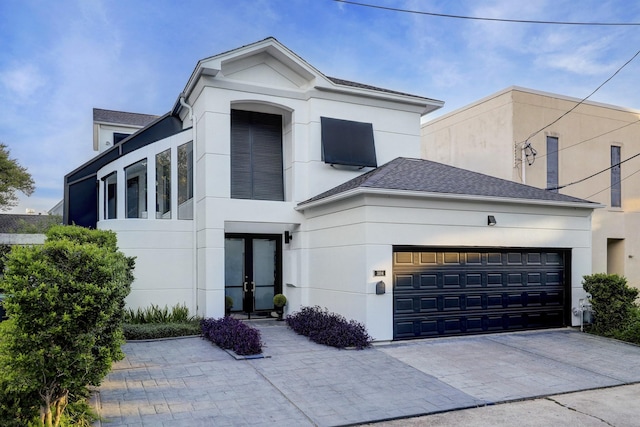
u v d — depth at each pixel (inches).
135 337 383.6
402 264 394.6
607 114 687.7
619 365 328.2
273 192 510.6
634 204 702.5
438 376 292.5
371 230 380.5
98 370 186.9
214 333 373.4
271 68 487.8
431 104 544.1
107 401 236.5
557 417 229.3
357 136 505.0
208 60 438.9
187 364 310.7
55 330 169.6
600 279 443.8
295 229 493.0
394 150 530.3
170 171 487.5
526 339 406.9
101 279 186.1
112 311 188.2
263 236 518.0
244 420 215.5
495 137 642.2
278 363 316.5
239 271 506.6
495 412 235.5
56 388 180.9
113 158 555.8
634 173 705.6
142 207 490.0
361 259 382.3
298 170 489.1
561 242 464.8
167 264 466.9
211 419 215.3
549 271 463.8
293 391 258.5
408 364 318.3
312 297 466.6
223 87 460.4
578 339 411.5
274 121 521.7
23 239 787.4
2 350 170.1
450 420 223.8
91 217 554.3
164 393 250.4
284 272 510.3
